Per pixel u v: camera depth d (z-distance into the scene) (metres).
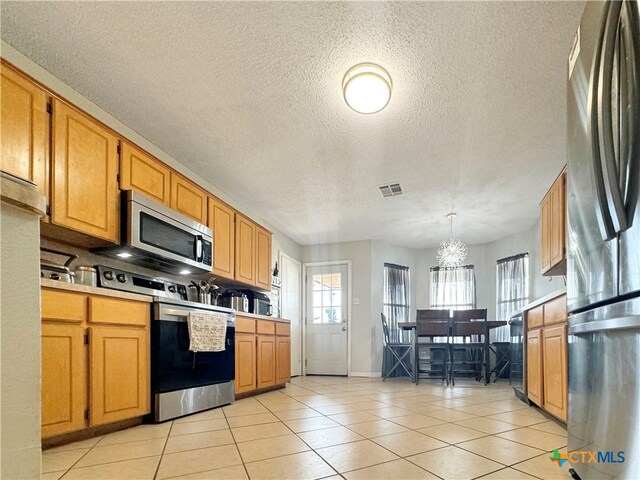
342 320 6.20
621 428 0.93
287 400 3.41
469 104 2.54
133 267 2.98
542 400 2.66
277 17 1.81
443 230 5.75
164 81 2.28
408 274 6.86
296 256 6.39
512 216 5.02
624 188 0.93
